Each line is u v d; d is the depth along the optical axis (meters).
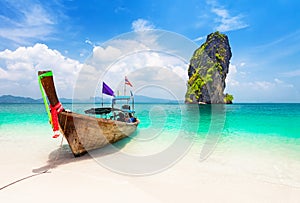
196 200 3.41
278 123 13.48
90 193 3.50
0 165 5.04
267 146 7.29
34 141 7.96
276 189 3.89
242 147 7.09
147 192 3.64
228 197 3.55
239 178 4.41
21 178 4.14
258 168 5.05
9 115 19.58
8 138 8.54
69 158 5.73
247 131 10.38
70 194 3.44
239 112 24.59
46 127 11.75
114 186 3.84
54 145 7.29
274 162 5.50
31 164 5.14
